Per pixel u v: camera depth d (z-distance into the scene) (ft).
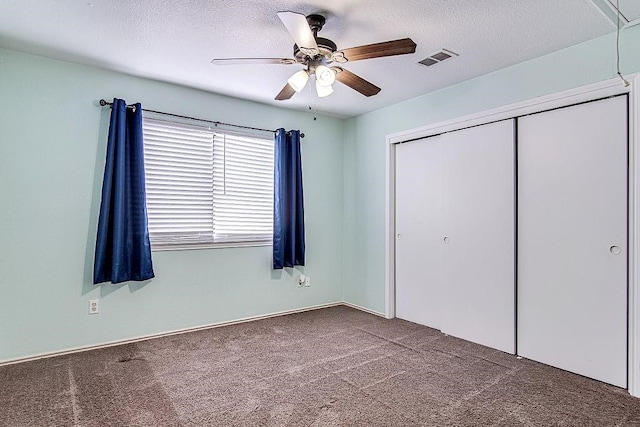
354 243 14.90
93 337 10.03
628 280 7.76
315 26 7.27
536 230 9.36
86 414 6.77
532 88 9.29
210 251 12.03
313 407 7.11
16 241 9.06
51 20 7.52
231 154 12.47
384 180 13.53
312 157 14.48
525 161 9.58
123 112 10.08
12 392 7.55
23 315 9.14
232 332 11.60
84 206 9.89
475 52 8.90
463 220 11.06
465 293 11.00
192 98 11.62
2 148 8.91
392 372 8.70
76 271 9.78
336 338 11.10
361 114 14.51
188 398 7.41
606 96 8.04
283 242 13.19
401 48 6.71
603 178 8.17
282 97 9.14
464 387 7.95
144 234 10.41
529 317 9.49
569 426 6.48
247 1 6.81
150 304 10.91
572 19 7.37
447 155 11.53
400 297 13.26
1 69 8.89
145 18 7.45
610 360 8.04
